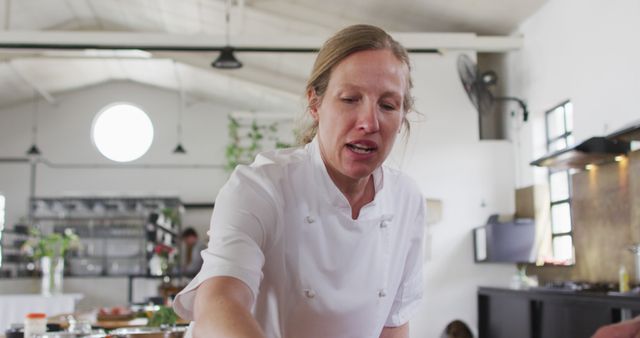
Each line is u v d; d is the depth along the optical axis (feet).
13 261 44.39
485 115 28.45
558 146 26.66
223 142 59.11
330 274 4.23
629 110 20.93
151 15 41.63
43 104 58.90
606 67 22.21
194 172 58.85
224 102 58.08
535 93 27.48
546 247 27.07
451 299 28.25
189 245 43.98
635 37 20.58
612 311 17.92
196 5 36.14
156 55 42.24
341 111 3.71
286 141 55.47
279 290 4.17
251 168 3.99
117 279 40.37
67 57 41.55
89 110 59.21
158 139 59.06
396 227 4.59
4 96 55.26
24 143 58.29
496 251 26.89
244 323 3.11
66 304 30.42
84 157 58.59
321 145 4.02
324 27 33.42
